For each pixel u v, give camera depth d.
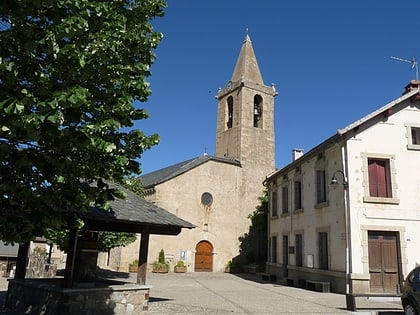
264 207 29.44
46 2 4.29
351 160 16.67
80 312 8.95
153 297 13.64
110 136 6.57
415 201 16.67
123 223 10.70
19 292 10.44
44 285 9.59
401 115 17.56
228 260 29.50
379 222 16.17
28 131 4.34
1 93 4.47
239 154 32.03
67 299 8.77
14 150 4.92
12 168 5.27
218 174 30.48
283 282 21.89
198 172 29.62
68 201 5.93
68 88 4.62
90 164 5.98
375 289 15.59
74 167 5.87
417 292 9.77
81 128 5.02
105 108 5.91
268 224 26.50
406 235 16.22
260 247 30.89
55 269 19.06
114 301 9.66
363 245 15.84
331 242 17.42
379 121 17.33
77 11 4.62
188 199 28.83
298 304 12.77
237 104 33.78
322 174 19.38
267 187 27.52
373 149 16.95
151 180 32.31
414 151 17.25
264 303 12.84
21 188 5.38
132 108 6.29
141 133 6.97
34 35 4.46
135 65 6.40
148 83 6.53
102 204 6.42
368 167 16.98
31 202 5.57
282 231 23.70
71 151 5.55
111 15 5.68
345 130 16.50
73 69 4.87
